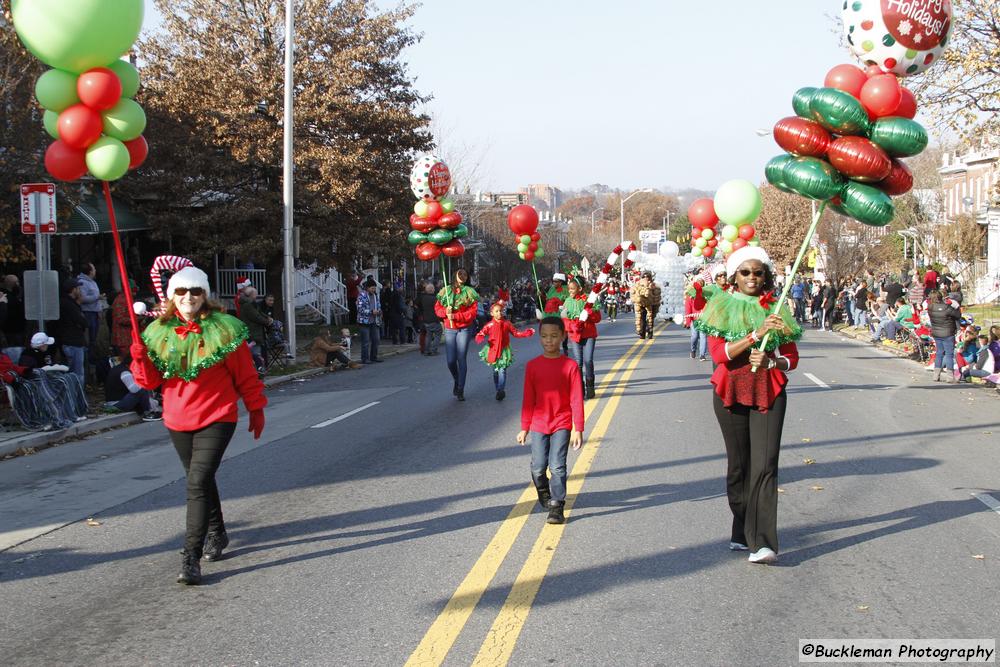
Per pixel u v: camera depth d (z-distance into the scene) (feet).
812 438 36.32
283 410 46.98
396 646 15.89
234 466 32.01
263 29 86.48
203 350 19.52
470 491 27.32
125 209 83.30
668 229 340.18
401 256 93.35
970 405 46.42
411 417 42.78
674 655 15.39
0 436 37.55
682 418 40.75
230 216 81.41
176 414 19.81
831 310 122.01
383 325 103.40
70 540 23.26
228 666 15.23
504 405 45.78
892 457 32.35
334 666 15.12
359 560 20.85
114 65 20.99
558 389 23.53
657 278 111.34
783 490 27.22
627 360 69.46
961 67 53.72
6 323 51.01
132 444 38.19
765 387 19.35
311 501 26.58
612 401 46.21
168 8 85.97
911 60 21.75
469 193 160.35
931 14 21.16
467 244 154.92
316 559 21.03
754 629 16.51
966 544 21.63
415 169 47.16
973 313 117.39
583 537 22.30
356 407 47.16
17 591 19.29
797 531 22.77
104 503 27.37
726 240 38.96
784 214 187.42
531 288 146.10
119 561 21.38
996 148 58.18
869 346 90.17
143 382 19.80
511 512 24.76
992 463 31.30
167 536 23.50
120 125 20.89
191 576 19.38
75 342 47.21
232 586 19.31
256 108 84.74
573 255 238.27
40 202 43.11
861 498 26.22
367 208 87.10
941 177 166.40
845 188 20.94
